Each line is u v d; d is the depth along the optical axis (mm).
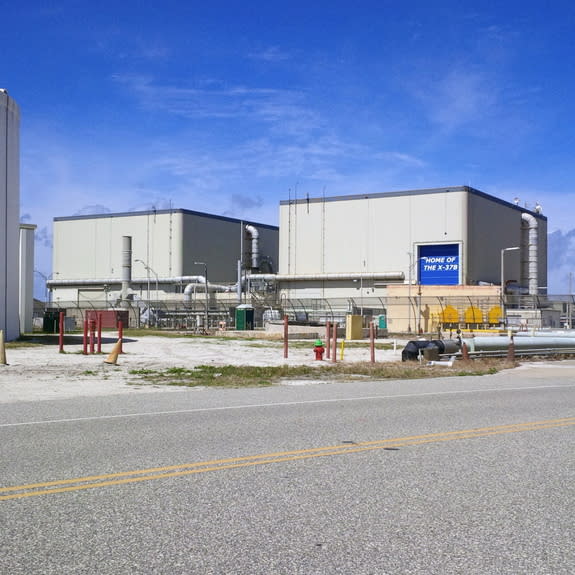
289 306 84312
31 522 5422
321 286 92938
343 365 23469
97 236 111812
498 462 7727
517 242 101812
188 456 7875
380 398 13906
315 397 14031
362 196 91438
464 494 6363
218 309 85312
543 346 27906
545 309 63750
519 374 21016
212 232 112312
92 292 111438
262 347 36656
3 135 34656
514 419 11000
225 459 7734
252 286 95062
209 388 16109
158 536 5113
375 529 5332
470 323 62688
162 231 106812
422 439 9086
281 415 11242
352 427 10031
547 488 6605
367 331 53156
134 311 79688
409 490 6484
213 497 6180
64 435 9180
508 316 61625
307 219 94562
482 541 5094
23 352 29141
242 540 5051
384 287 88750
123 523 5410
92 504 5926
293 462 7625
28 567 4504
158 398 13711
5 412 11430
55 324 53812
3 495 6191
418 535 5207
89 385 16609
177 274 105250
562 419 11031
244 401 13203
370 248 90562
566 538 5184
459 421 10727
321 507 5898
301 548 4902
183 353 30719
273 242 126375
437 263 87000
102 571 4449
